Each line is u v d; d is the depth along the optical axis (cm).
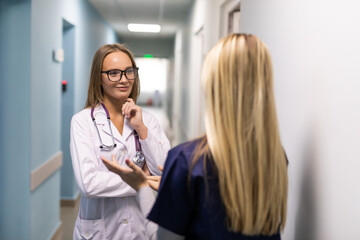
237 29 309
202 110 443
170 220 80
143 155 142
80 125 137
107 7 573
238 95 75
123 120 148
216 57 77
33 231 253
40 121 264
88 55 506
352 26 81
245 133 75
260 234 81
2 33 237
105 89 141
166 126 1026
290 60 128
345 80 85
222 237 77
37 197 262
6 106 239
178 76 841
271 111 77
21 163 242
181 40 763
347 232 82
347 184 83
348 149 82
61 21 332
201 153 78
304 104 112
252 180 76
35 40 247
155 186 99
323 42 98
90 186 126
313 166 104
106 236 137
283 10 137
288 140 128
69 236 313
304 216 110
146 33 923
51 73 295
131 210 139
